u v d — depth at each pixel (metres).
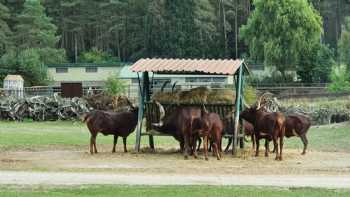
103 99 45.94
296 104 50.41
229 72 23.38
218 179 17.62
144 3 97.56
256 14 78.00
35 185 16.16
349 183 17.19
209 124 22.27
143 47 97.00
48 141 28.53
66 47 103.31
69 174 18.14
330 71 76.50
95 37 104.75
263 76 79.06
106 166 20.30
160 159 22.39
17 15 90.00
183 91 24.92
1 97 47.66
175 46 93.31
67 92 56.00
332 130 35.94
